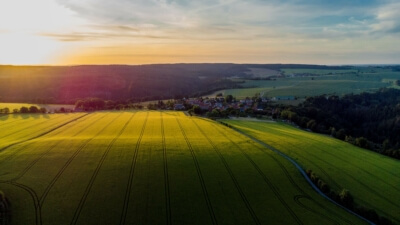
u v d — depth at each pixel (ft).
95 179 173.06
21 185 163.63
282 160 217.56
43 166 187.52
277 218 146.82
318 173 203.41
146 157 206.08
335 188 185.37
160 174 183.11
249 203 159.02
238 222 142.61
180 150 223.30
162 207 151.33
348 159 241.14
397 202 174.60
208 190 168.86
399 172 221.05
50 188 161.89
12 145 228.63
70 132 289.33
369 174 211.82
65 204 148.56
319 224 143.54
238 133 296.30
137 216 143.54
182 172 187.21
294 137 298.35
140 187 167.63
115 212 145.28
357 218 152.76
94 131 294.46
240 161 209.56
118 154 209.26
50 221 135.85
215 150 228.43
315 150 254.88
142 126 322.96
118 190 163.32
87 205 148.77
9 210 141.69
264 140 272.10
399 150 277.85
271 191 173.06
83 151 213.46
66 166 188.24
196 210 150.51
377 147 323.98
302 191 176.65
